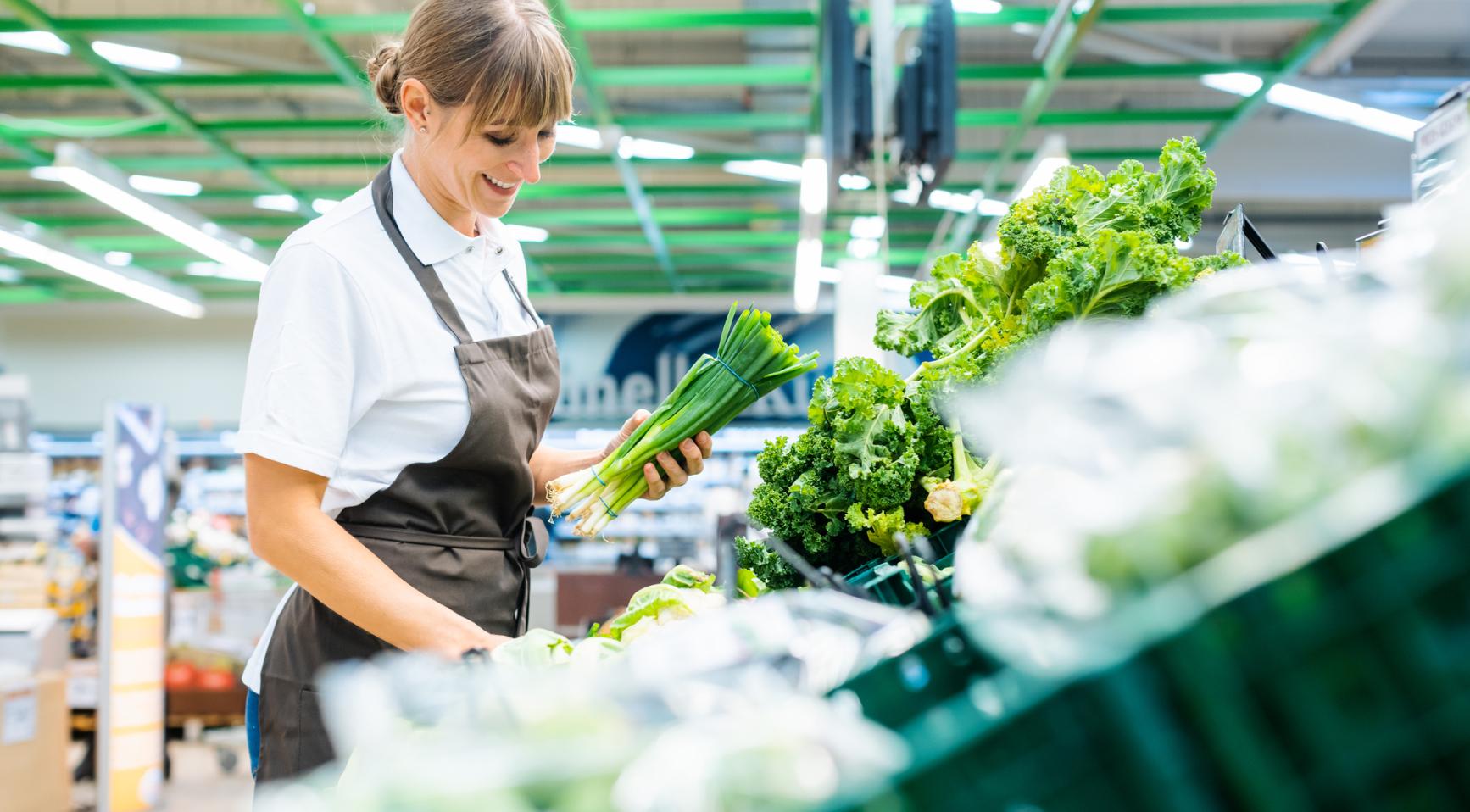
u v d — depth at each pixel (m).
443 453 1.51
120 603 5.78
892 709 0.56
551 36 1.42
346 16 6.00
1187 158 1.43
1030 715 0.41
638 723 0.56
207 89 8.44
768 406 13.52
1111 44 6.87
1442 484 0.39
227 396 13.91
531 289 13.51
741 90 8.47
